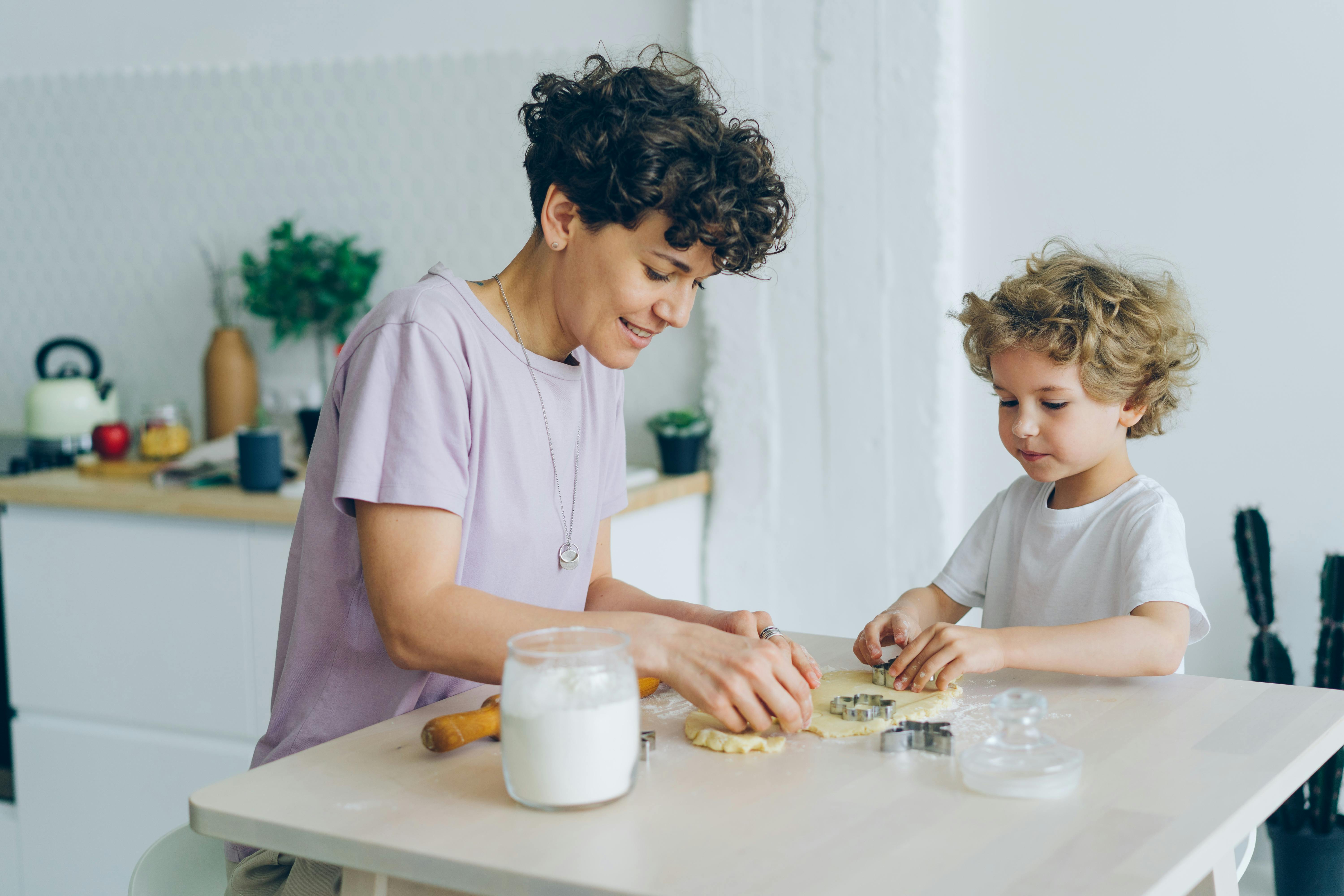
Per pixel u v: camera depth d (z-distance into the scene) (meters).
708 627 0.97
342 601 1.10
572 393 1.16
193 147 2.76
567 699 0.77
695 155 0.95
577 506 1.20
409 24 2.56
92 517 2.23
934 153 2.16
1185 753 0.88
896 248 2.21
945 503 2.22
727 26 2.26
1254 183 1.99
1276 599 2.03
